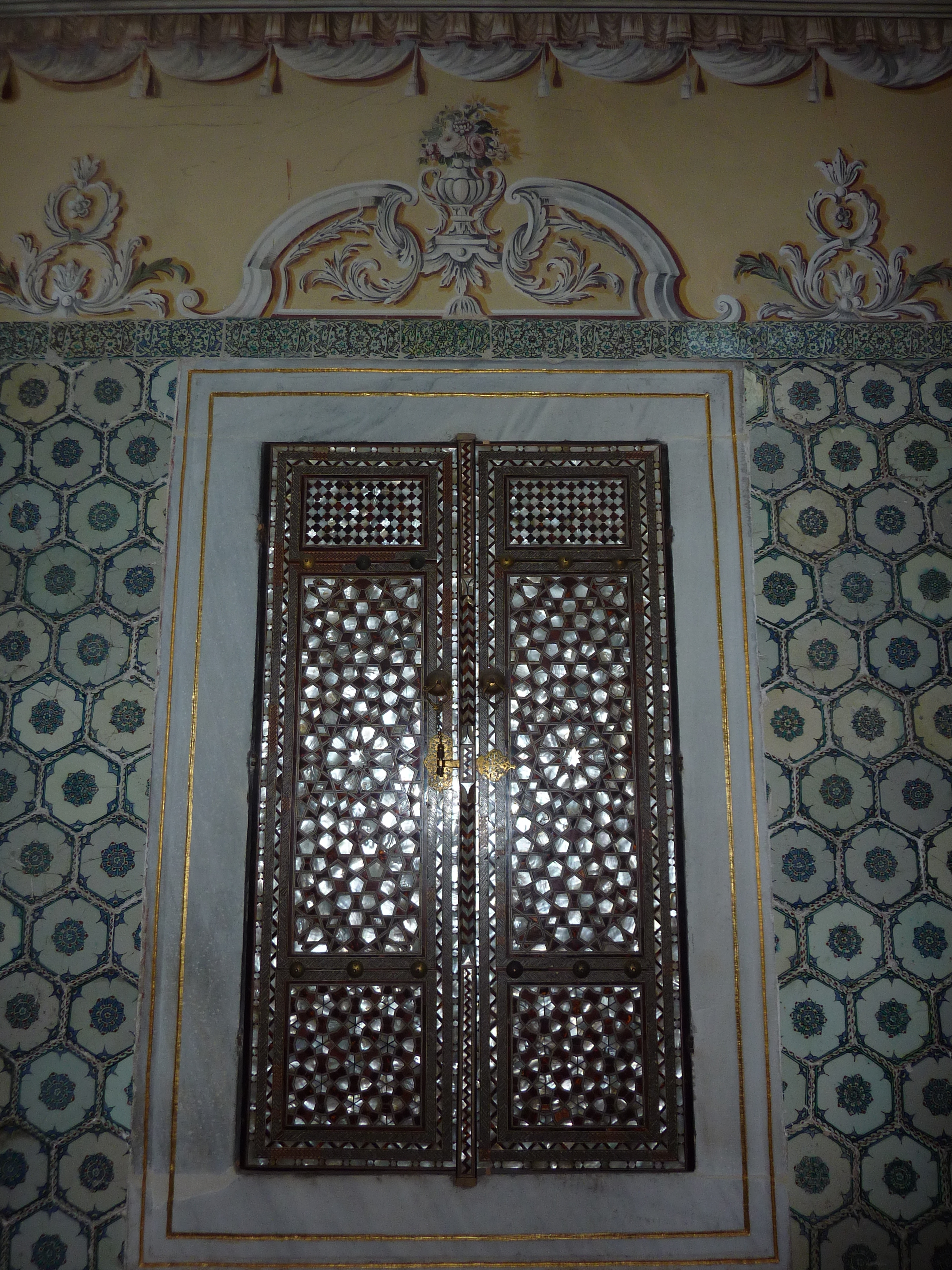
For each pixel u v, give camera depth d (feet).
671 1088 7.23
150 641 7.74
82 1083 7.18
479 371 8.16
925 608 7.88
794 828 7.54
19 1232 7.00
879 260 8.41
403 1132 7.16
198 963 7.27
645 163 8.56
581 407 8.11
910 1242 7.04
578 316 8.28
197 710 7.63
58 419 8.10
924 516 8.02
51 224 8.41
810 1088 7.22
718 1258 6.97
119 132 8.57
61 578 7.86
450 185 8.50
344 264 8.36
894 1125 7.18
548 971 7.38
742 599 7.84
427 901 7.43
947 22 8.66
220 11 8.66
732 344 8.25
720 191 8.52
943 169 8.57
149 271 8.33
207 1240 6.96
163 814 7.48
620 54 8.68
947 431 8.15
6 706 7.67
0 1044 7.24
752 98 8.63
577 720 7.71
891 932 7.43
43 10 8.67
